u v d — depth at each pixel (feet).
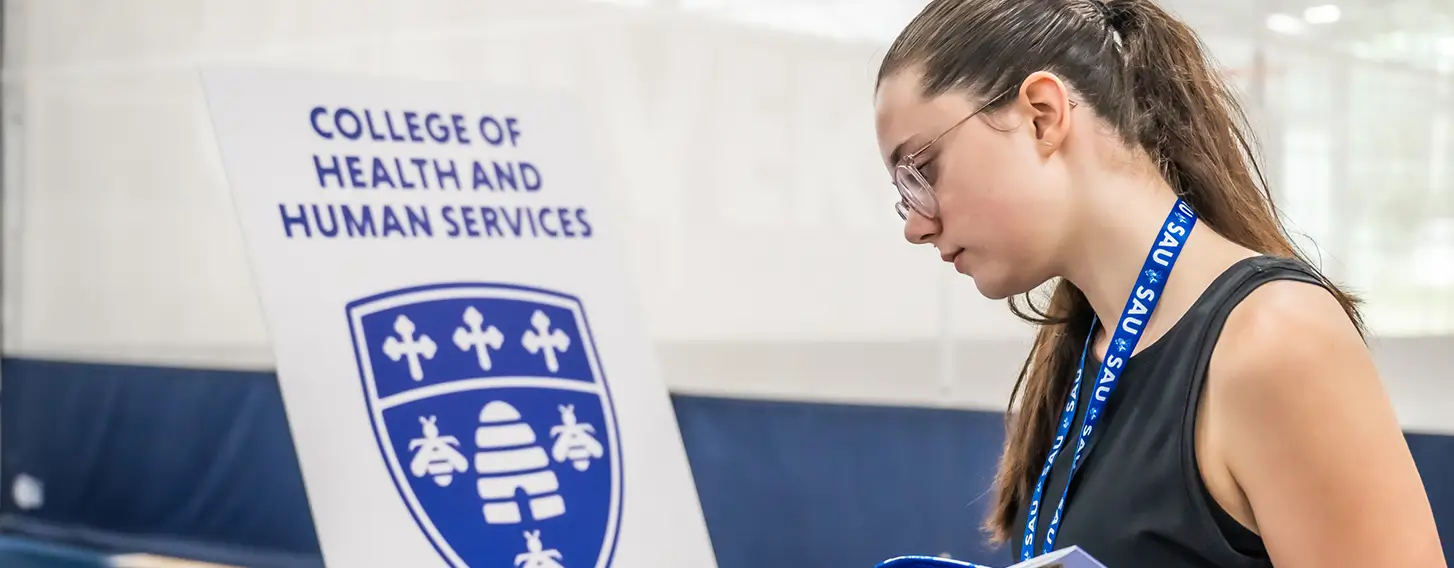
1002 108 2.94
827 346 10.05
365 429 4.71
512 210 5.44
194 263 13.48
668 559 5.28
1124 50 3.00
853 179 9.86
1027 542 3.18
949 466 9.25
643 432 5.43
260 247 4.72
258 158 4.86
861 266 9.86
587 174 5.77
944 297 9.48
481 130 5.50
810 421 9.96
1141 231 2.91
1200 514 2.69
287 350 4.64
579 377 5.33
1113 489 2.87
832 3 9.89
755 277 10.40
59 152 14.53
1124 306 2.94
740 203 10.46
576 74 11.27
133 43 13.89
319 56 12.66
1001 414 8.99
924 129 3.05
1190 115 2.97
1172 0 8.43
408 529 4.69
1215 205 2.92
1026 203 2.94
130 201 13.97
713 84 10.56
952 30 3.04
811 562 9.92
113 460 13.84
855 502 9.72
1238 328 2.64
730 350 10.54
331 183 4.99
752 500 10.23
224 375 13.01
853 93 9.82
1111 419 2.96
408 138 5.27
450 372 4.99
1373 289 7.76
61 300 14.57
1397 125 7.64
